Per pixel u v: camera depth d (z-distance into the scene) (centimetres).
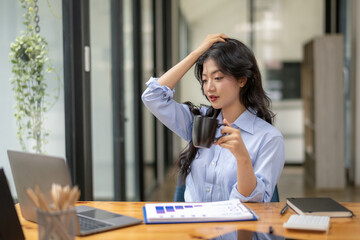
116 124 350
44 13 212
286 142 657
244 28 663
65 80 231
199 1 674
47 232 108
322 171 506
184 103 203
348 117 593
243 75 172
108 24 323
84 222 138
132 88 418
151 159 519
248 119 182
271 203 163
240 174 160
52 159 122
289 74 653
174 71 187
